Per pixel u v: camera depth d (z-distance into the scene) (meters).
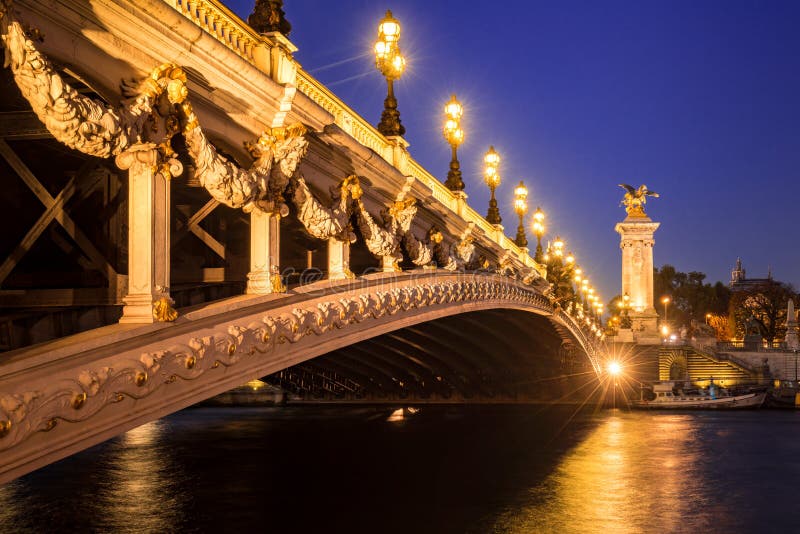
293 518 24.22
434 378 59.09
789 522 24.98
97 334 10.58
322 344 17.69
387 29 24.02
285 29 15.78
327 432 47.94
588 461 37.00
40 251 14.55
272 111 15.05
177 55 12.10
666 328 123.94
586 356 68.81
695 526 24.41
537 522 24.27
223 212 18.19
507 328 53.25
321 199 19.47
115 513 24.55
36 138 12.04
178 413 62.25
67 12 10.19
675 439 45.66
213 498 27.22
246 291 15.38
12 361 9.18
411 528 23.12
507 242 42.41
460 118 32.28
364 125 21.91
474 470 34.06
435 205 27.00
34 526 22.58
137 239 11.45
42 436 9.49
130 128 10.92
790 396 74.19
